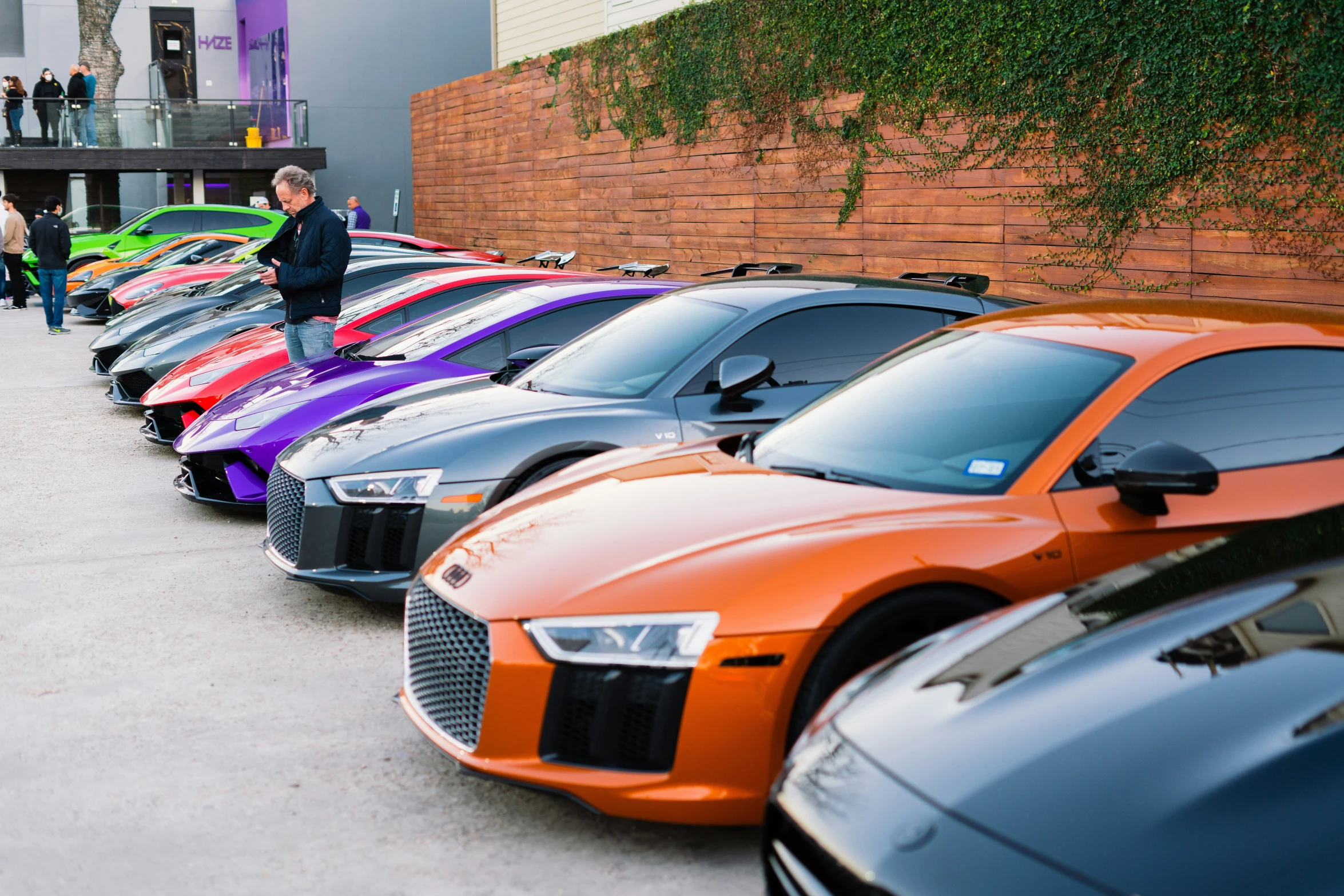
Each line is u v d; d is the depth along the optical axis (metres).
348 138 29.52
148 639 4.83
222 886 2.90
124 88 31.36
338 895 2.86
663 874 2.93
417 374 6.62
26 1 30.34
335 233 8.01
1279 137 8.05
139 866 3.01
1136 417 3.38
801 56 12.75
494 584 3.18
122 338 12.00
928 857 1.86
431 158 23.98
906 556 2.97
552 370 5.71
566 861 3.00
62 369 14.05
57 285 18.30
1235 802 1.79
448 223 23.38
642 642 2.86
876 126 11.84
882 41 11.52
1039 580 3.08
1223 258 8.55
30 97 26.45
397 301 8.42
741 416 5.08
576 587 3.03
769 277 6.08
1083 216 9.61
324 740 3.80
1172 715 2.03
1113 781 1.90
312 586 5.58
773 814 2.23
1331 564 2.46
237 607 5.25
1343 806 1.74
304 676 4.38
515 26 21.11
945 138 10.98
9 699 4.20
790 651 2.83
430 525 4.69
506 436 4.81
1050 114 9.73
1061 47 9.55
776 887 2.18
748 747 2.82
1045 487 3.24
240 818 3.27
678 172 15.42
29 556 6.15
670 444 4.33
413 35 29.73
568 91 18.19
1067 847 1.80
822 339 5.37
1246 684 2.07
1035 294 10.17
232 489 6.57
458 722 3.22
